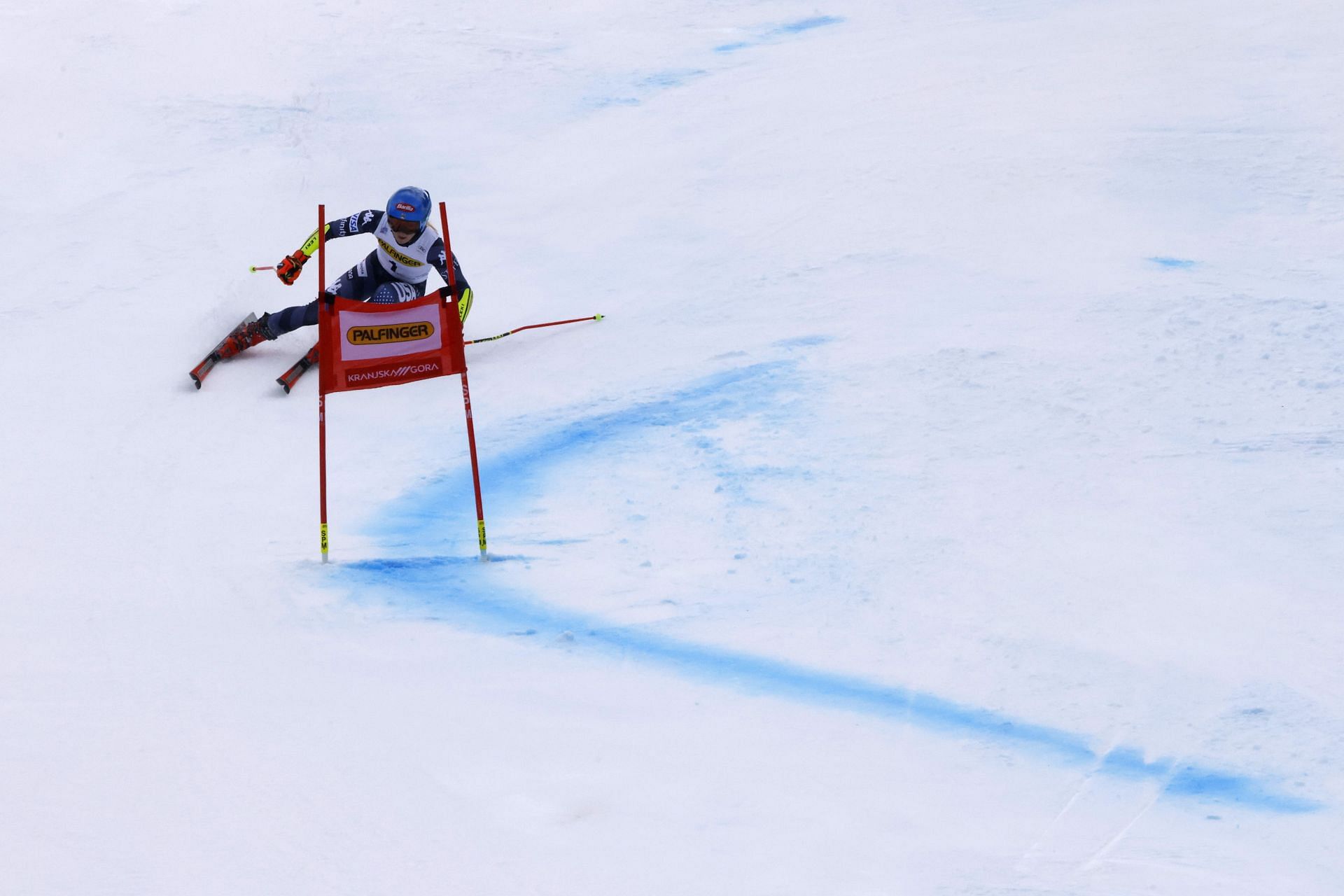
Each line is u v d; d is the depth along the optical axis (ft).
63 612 50.70
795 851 34.30
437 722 41.60
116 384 82.99
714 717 42.22
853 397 71.82
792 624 48.88
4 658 46.09
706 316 88.94
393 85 167.12
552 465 67.77
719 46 180.45
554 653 47.14
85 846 33.73
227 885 32.19
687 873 33.19
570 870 33.30
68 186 127.65
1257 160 106.73
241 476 68.59
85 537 59.57
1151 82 132.67
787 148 126.62
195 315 95.45
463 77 170.60
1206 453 61.11
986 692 43.37
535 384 80.79
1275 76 130.00
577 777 38.19
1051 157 111.96
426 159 137.49
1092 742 40.09
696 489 62.59
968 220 100.22
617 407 74.90
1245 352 71.61
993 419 66.90
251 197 123.44
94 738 39.81
